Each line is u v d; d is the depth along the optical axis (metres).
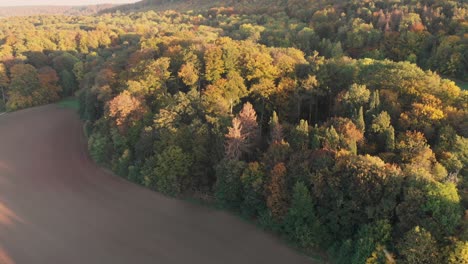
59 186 89.38
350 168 57.53
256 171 67.50
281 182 63.22
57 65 173.88
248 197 68.06
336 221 58.44
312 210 60.25
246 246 65.44
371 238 52.03
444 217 49.28
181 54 105.44
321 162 61.22
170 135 80.75
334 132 65.44
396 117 73.50
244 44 109.88
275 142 68.81
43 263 64.38
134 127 88.94
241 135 73.19
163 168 79.56
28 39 188.88
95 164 99.31
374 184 55.06
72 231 72.62
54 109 155.12
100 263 64.06
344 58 102.12
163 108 88.06
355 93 77.44
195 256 64.44
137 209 78.12
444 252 47.94
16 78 155.50
